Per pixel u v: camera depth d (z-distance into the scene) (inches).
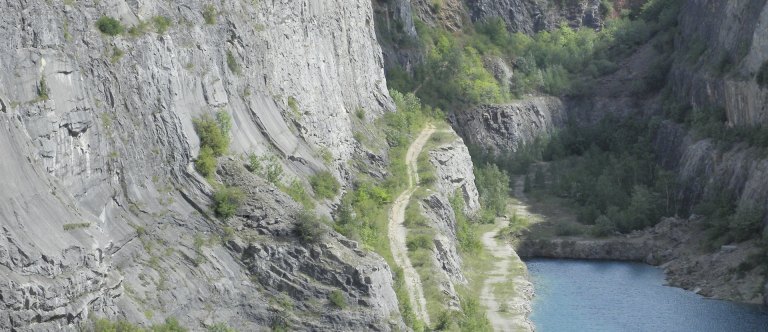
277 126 3887.8
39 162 2571.4
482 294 4436.5
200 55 3385.8
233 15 3740.2
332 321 3002.0
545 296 4731.8
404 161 5324.8
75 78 2765.7
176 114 3147.1
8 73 2568.9
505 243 5531.5
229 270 3009.4
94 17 2962.6
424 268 3966.5
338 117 4729.3
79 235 2546.8
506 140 7485.2
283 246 3085.6
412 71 7396.7
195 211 3083.2
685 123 6727.4
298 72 4284.0
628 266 5428.2
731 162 5772.6
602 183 6373.0
